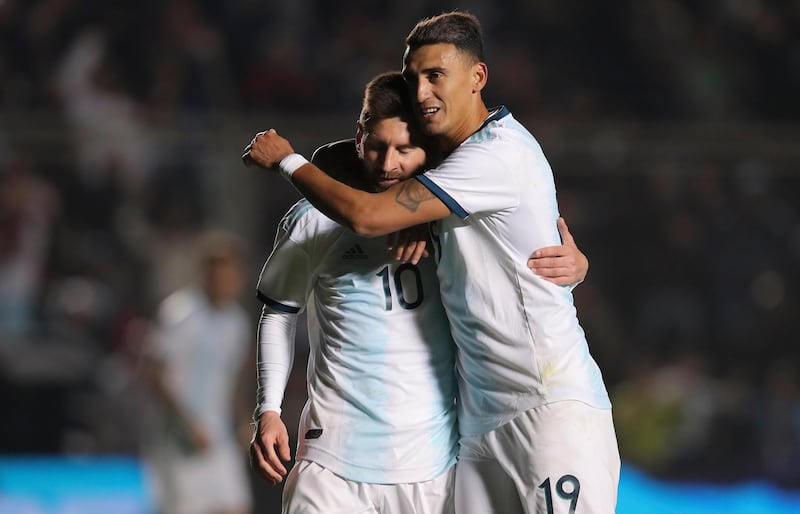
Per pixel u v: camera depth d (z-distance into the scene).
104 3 43.19
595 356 37.78
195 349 27.58
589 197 37.78
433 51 13.70
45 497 31.56
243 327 28.30
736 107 48.75
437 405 14.82
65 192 34.84
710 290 38.50
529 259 14.02
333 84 45.88
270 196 34.75
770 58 49.97
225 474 27.83
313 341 15.47
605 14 49.66
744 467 35.41
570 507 13.81
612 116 47.69
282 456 14.66
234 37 46.09
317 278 15.08
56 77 41.41
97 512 30.86
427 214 13.56
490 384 14.31
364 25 48.66
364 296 14.72
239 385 29.00
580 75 48.62
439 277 14.48
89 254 34.97
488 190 13.69
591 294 37.97
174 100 41.94
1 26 42.06
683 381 36.34
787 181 38.53
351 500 14.59
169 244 34.62
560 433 13.91
